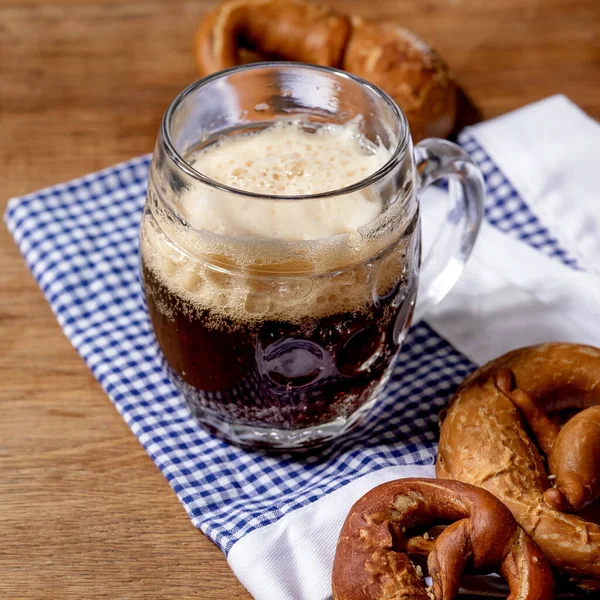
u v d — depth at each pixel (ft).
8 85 2.76
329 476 2.10
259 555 1.97
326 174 2.01
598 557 1.90
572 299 2.30
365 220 1.93
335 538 2.00
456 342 2.29
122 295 2.36
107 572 1.99
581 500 1.94
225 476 2.10
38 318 2.34
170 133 1.97
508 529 1.89
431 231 2.40
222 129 2.10
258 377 1.99
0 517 2.05
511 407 2.04
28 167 2.59
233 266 1.92
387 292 1.98
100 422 2.19
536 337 2.28
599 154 2.55
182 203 1.94
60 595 1.97
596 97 2.77
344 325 1.95
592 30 2.95
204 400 2.08
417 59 2.61
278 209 1.91
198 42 2.69
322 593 1.94
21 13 2.94
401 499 1.92
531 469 1.98
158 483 2.11
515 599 1.86
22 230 2.45
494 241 2.38
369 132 2.09
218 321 1.94
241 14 2.69
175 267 1.96
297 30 2.67
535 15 2.99
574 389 2.09
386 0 3.04
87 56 2.84
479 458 1.99
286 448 2.13
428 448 2.13
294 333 1.94
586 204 2.49
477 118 2.71
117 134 2.67
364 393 2.08
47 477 2.11
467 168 2.15
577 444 1.98
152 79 2.79
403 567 1.87
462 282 2.35
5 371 2.25
